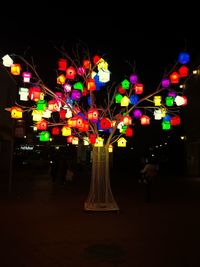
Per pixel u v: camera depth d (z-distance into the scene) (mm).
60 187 21109
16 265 6383
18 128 17031
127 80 11797
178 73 11102
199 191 19672
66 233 8867
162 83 11539
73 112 12102
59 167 24344
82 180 27703
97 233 8883
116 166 52750
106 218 10953
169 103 11773
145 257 6875
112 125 12688
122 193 18484
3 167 29938
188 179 29594
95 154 12602
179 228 9516
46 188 20469
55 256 6930
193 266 6352
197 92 31531
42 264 6441
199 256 6965
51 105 11477
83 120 11188
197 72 31281
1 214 11555
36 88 11172
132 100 11672
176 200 15586
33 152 53094
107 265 6398
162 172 40188
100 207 12125
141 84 11422
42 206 13344
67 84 12164
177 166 42031
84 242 8000
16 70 10828
